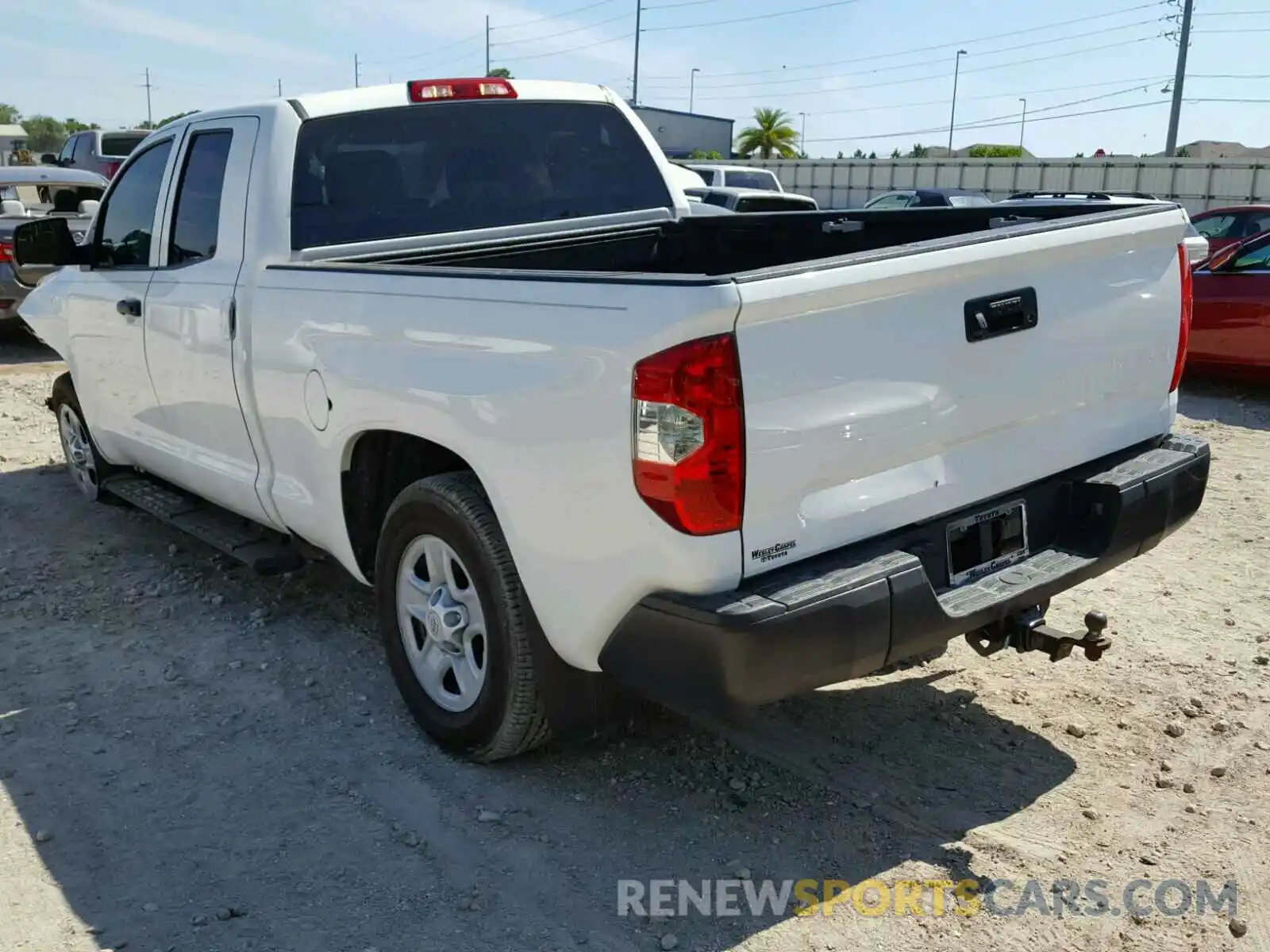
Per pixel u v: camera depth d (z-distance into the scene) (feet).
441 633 11.51
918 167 124.26
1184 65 127.54
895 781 11.43
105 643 14.90
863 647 9.12
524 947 9.12
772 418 8.73
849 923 9.35
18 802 11.21
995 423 10.34
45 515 20.25
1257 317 29.86
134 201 16.51
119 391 17.25
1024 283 10.29
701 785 11.41
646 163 16.70
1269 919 9.36
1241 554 18.01
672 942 9.12
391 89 14.58
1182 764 11.71
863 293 9.00
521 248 14.93
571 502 9.46
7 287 35.06
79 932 9.30
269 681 13.76
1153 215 11.42
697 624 8.79
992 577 10.52
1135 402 11.84
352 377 11.57
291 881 9.96
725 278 8.41
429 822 10.82
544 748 12.10
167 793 11.35
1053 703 13.05
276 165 13.53
